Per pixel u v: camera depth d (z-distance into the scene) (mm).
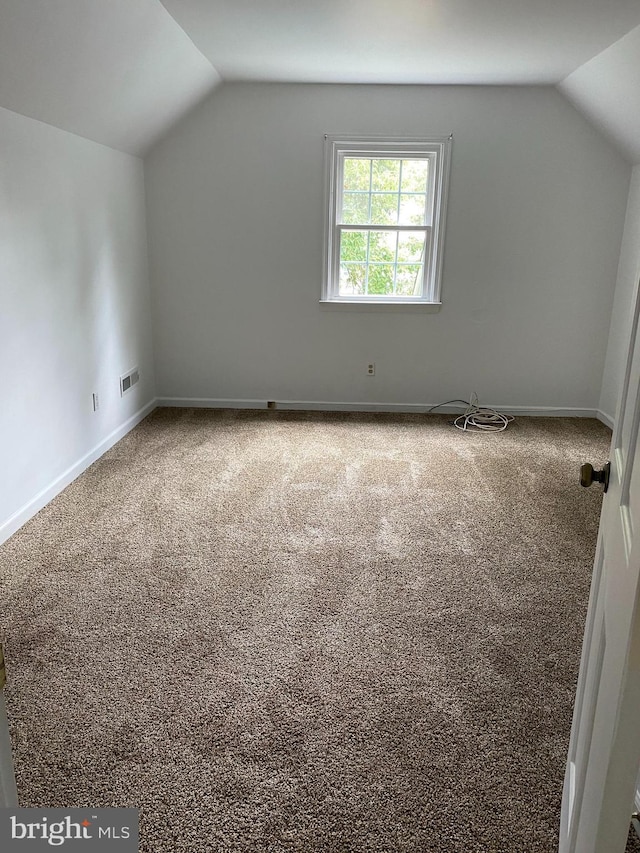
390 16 3064
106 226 4004
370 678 2031
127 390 4480
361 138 4535
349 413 5043
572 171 4539
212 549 2836
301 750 1738
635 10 2893
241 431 4543
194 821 1522
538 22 3104
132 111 3777
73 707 1888
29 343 3086
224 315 4941
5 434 2887
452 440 4414
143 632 2248
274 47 3613
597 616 1284
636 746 856
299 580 2596
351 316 4895
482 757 1729
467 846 1477
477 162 4551
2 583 2539
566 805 1410
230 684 1994
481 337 4902
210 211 4723
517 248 4703
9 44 2385
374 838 1490
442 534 3008
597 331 4848
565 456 4113
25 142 2984
